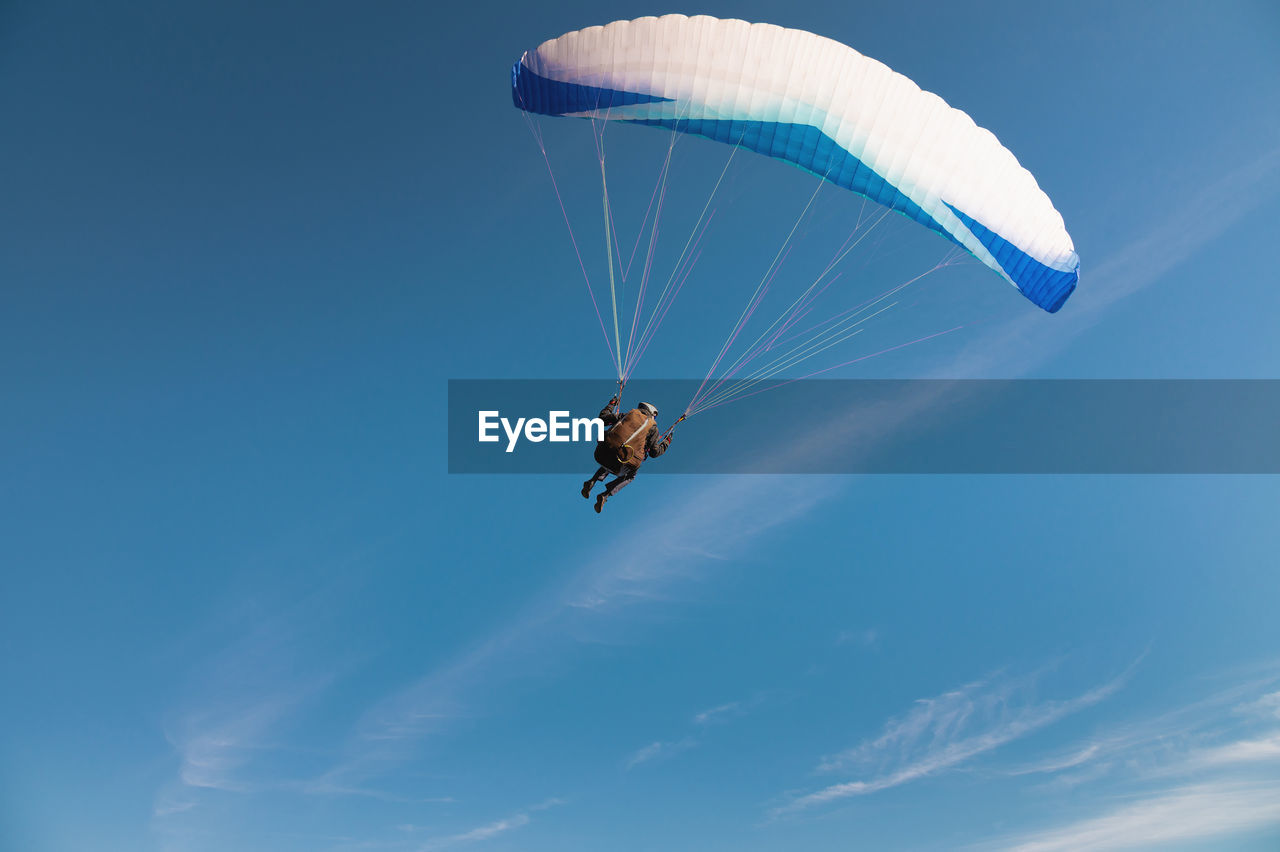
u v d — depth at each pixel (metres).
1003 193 12.20
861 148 12.05
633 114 12.55
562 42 12.29
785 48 11.66
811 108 11.86
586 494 10.70
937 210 12.46
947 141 11.91
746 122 12.30
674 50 11.88
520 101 13.27
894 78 11.72
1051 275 12.93
